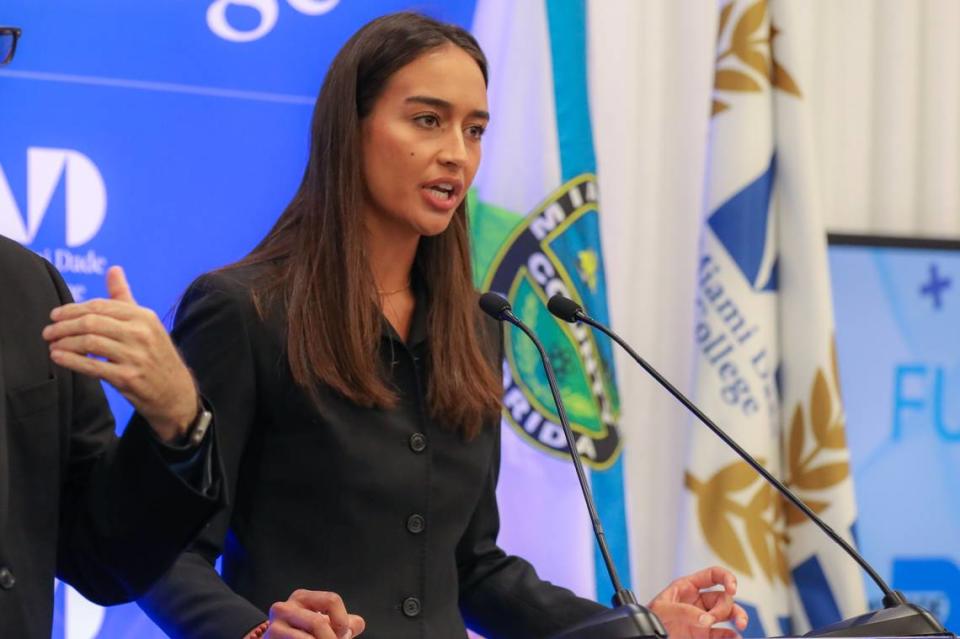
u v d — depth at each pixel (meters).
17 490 3.95
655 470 8.85
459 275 5.70
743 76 8.48
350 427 5.29
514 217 8.07
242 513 5.31
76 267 7.37
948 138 9.54
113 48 7.47
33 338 4.12
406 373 5.49
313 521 5.22
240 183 7.68
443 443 5.49
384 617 5.21
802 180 8.47
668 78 9.01
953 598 8.95
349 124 5.44
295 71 7.81
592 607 5.65
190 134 7.60
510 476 7.93
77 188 7.38
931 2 9.58
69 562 4.19
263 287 5.34
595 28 8.81
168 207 7.54
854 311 8.96
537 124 8.16
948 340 9.12
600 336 8.09
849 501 8.41
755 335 8.38
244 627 4.73
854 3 9.43
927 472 8.98
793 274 8.47
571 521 7.96
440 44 5.50
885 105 9.50
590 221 8.16
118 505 3.90
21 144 7.29
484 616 5.85
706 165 8.64
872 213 9.48
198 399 3.80
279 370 5.25
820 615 8.41
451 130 5.46
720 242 8.44
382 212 5.51
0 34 4.32
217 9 7.68
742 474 8.30
